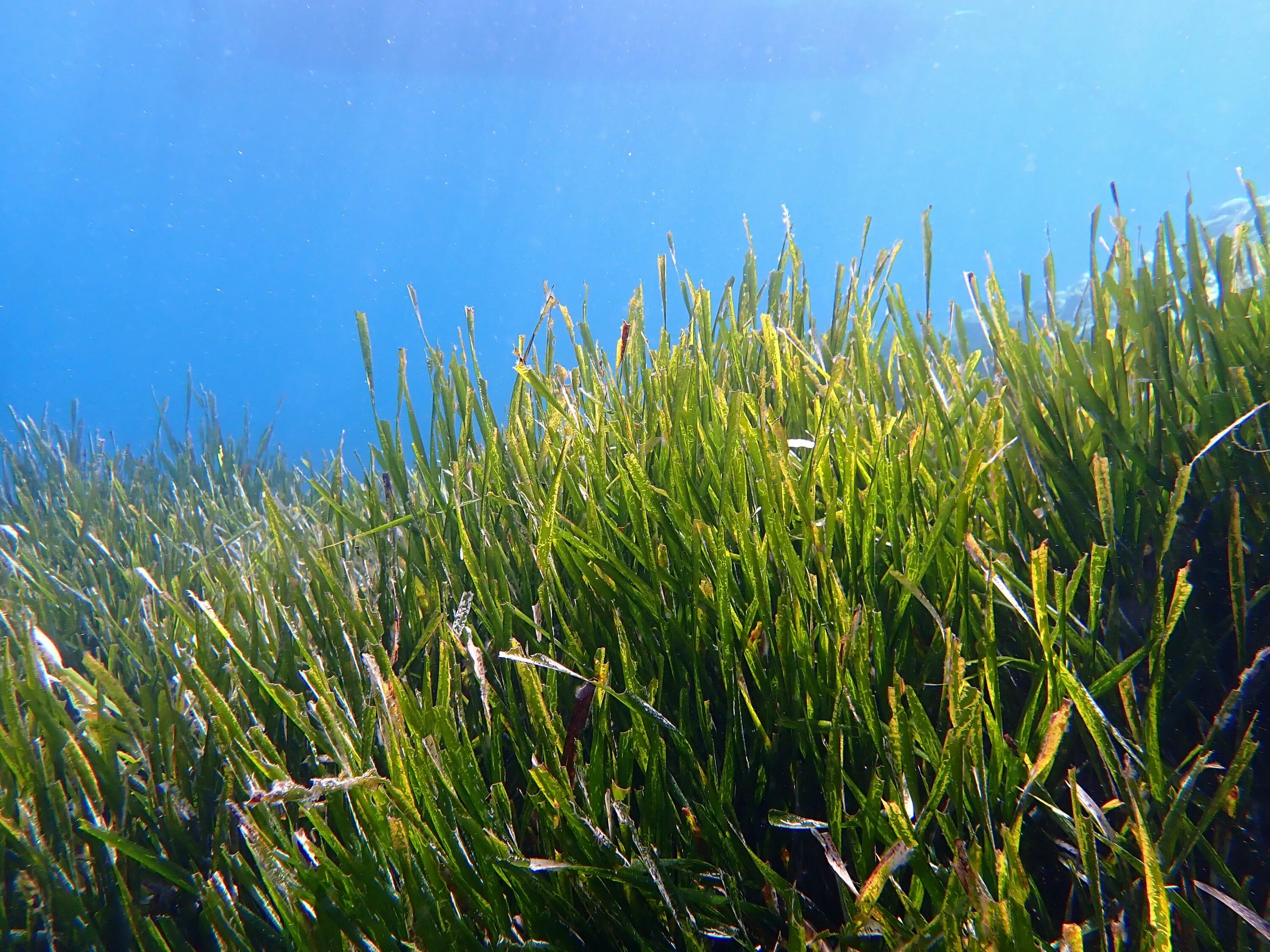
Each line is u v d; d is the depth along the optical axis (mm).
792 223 1564
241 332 64125
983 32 46656
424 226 57531
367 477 1224
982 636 792
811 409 1172
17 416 3477
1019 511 959
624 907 723
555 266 62500
